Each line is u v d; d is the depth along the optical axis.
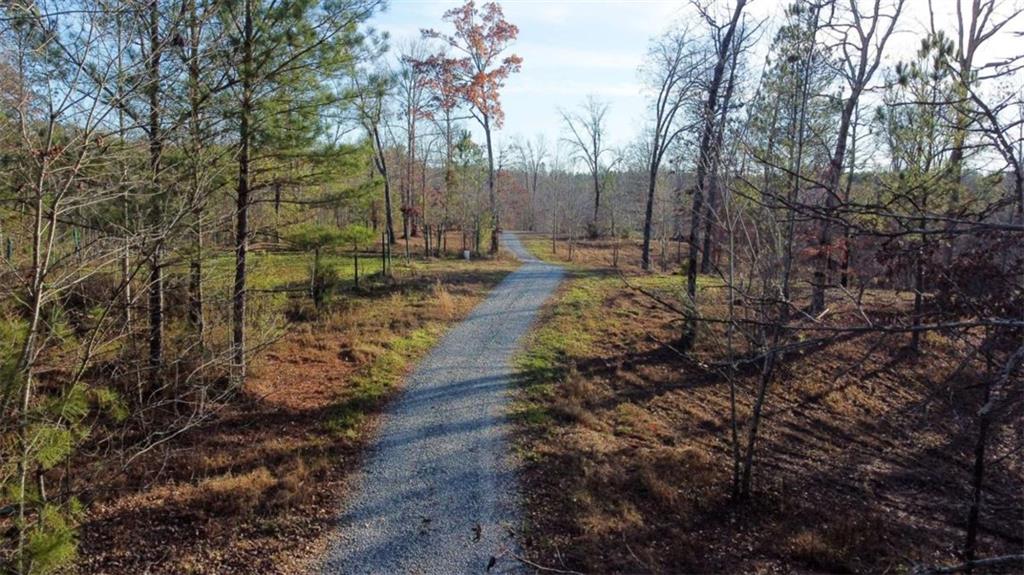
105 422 9.60
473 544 8.53
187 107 8.47
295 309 19.39
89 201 5.45
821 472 12.25
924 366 16.55
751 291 9.37
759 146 11.23
